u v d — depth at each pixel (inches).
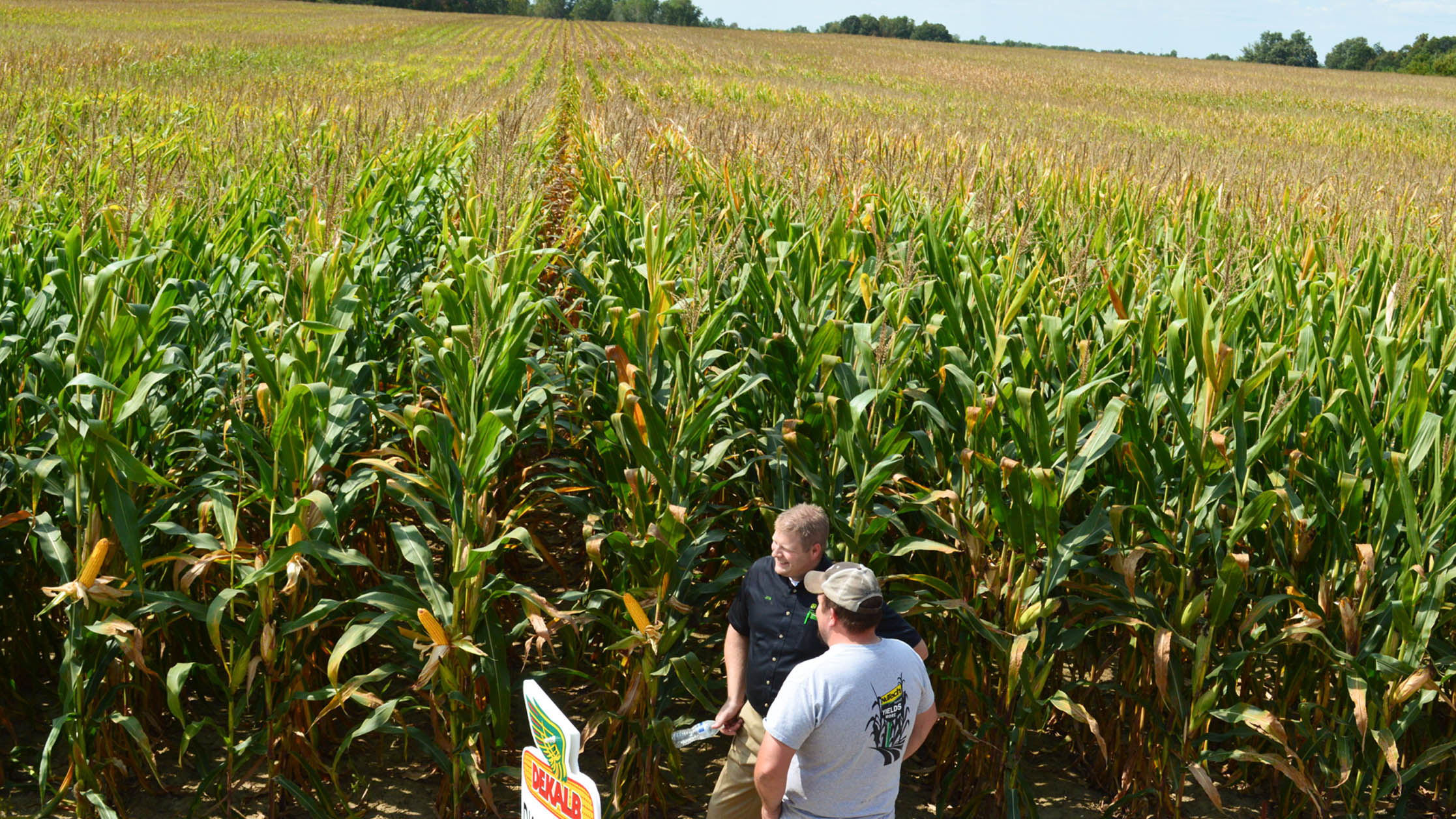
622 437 149.4
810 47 2883.9
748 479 179.5
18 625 164.6
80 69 730.2
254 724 166.2
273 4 3818.9
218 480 151.8
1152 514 150.2
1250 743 160.9
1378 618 144.4
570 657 160.7
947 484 160.7
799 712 104.5
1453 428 139.7
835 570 109.2
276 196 297.1
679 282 204.5
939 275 189.0
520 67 1781.5
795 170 302.4
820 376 169.9
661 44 2751.0
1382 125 1421.0
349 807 154.5
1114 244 286.0
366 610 164.4
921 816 161.0
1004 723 148.9
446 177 373.4
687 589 150.5
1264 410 156.9
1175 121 1219.2
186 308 159.6
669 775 164.6
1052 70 2244.1
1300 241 295.0
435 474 138.6
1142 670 154.8
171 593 134.5
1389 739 138.4
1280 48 5733.3
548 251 184.4
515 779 162.7
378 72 1370.6
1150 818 159.6
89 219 161.5
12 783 154.4
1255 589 155.9
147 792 153.4
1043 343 176.7
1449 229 228.2
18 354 160.9
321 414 145.3
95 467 129.0
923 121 848.3
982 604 151.4
